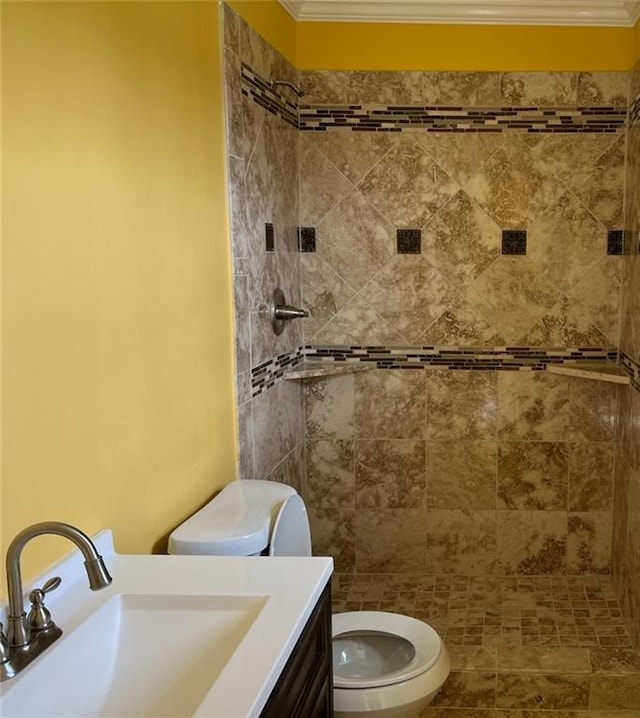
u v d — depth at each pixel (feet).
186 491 6.01
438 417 9.66
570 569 9.77
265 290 8.09
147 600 4.22
